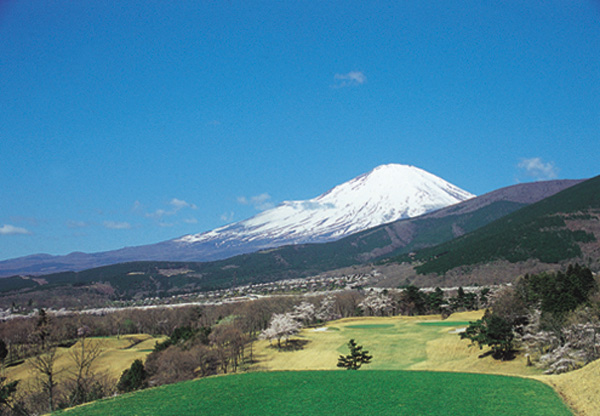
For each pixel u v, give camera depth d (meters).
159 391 50.66
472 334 93.69
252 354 114.31
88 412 44.88
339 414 42.00
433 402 43.88
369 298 188.00
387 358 97.50
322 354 107.31
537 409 41.06
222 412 43.53
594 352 65.81
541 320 83.06
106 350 131.12
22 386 89.62
